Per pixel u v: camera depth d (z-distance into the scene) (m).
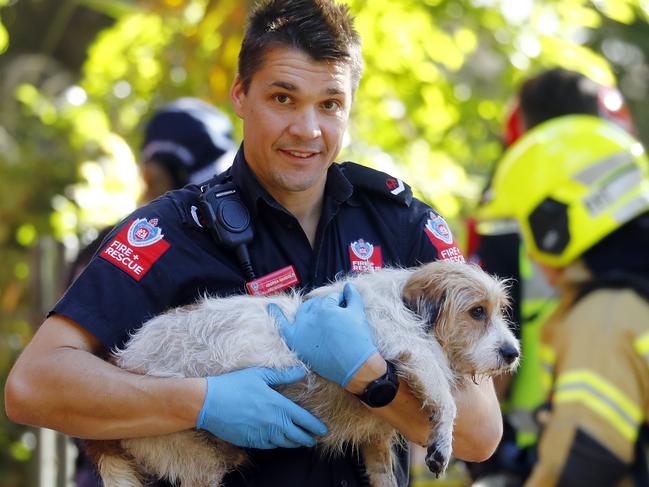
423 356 3.74
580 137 5.48
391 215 4.06
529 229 5.49
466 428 3.92
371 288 3.88
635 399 4.95
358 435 3.92
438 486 7.22
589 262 5.29
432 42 8.55
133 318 3.72
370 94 8.54
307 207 3.97
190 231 3.80
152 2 9.12
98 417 3.54
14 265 9.70
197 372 3.71
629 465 4.96
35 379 3.57
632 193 5.28
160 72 9.09
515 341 4.05
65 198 9.68
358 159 8.25
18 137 10.42
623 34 15.99
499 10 8.34
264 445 3.62
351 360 3.62
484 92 9.38
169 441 3.77
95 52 9.52
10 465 9.40
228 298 3.81
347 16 3.86
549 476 4.97
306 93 3.72
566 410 4.97
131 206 8.31
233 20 8.45
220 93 8.54
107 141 8.83
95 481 5.24
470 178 8.97
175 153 6.36
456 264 4.05
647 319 4.97
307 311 3.78
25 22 14.67
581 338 5.04
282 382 3.70
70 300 3.68
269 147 3.77
